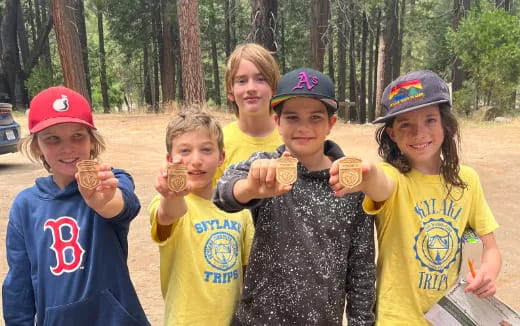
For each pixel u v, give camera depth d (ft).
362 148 19.94
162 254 3.98
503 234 9.05
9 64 50.06
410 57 63.26
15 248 3.74
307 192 3.53
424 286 3.75
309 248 3.46
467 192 3.91
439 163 3.91
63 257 3.65
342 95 52.26
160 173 3.23
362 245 3.61
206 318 3.86
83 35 57.11
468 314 3.62
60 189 3.78
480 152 17.78
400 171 3.83
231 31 58.75
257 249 3.60
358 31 56.13
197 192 4.04
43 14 60.39
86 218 3.71
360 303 3.60
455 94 33.86
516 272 7.36
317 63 31.76
